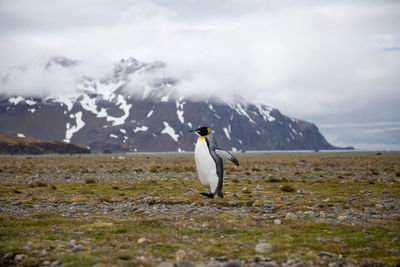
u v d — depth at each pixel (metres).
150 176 24.20
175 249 7.09
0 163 45.31
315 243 7.47
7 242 7.15
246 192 15.55
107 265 5.89
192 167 32.59
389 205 11.94
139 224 9.12
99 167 34.50
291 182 20.16
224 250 6.99
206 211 11.09
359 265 6.15
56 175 24.62
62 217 9.92
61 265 5.92
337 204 12.24
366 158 60.34
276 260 6.41
